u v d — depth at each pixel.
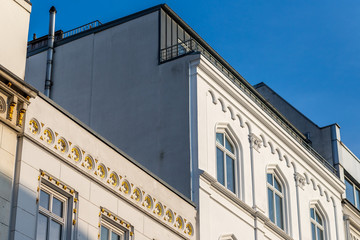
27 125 18.12
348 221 34.75
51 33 31.34
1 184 17.02
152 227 21.78
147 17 28.86
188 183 24.48
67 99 29.33
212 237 24.39
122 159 21.11
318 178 32.94
